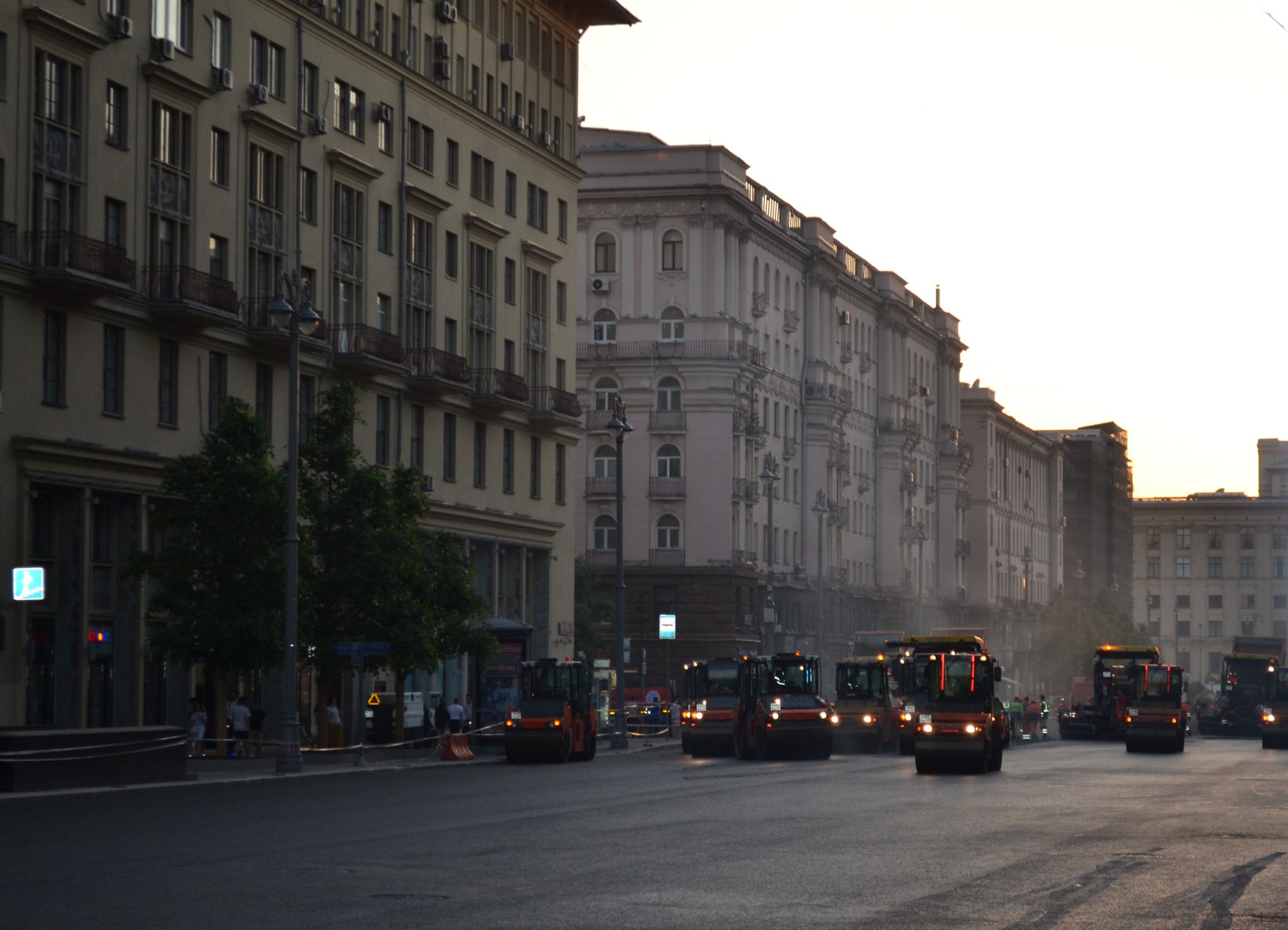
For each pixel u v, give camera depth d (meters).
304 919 16.61
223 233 57.78
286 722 45.94
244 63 59.22
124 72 52.75
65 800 33.69
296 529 46.56
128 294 51.78
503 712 63.66
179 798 34.53
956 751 45.97
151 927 16.00
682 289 104.69
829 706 57.97
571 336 86.19
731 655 102.19
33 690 49.31
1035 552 191.00
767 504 103.56
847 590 125.06
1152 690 67.62
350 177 65.94
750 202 107.12
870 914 17.33
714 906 17.81
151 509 54.00
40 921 16.33
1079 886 19.86
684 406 103.88
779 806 32.34
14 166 48.28
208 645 47.62
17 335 48.31
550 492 83.00
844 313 126.31
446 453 73.50
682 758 58.56
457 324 74.56
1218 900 18.75
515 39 80.75
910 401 144.38
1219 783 42.00
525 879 20.00
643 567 103.31
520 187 80.88
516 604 79.88
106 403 52.09
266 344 59.47
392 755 56.72
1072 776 45.16
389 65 68.75
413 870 20.86
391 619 52.56
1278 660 104.06
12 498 47.97
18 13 48.25
